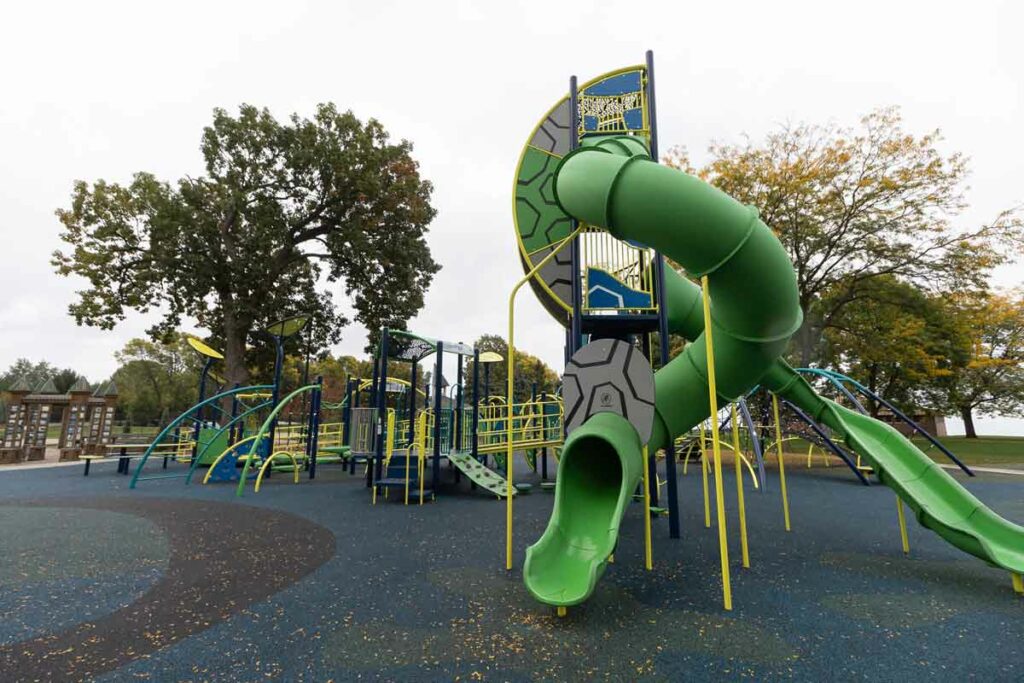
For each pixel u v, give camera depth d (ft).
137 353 188.55
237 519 24.95
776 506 29.35
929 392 92.53
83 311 73.26
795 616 12.10
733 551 18.53
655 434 18.60
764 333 15.33
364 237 86.53
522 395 166.61
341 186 86.48
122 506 28.60
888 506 29.25
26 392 65.62
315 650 10.25
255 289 81.05
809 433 40.55
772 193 64.59
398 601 13.15
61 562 17.07
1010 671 9.36
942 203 59.67
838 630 11.26
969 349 77.66
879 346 68.33
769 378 21.76
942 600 13.28
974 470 49.80
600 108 25.64
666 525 23.61
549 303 27.14
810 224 64.34
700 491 36.29
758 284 13.29
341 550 18.71
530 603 12.97
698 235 12.48
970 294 67.72
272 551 18.56
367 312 93.97
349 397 56.65
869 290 70.79
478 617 12.00
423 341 36.37
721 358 16.92
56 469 51.42
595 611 12.39
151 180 76.59
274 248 84.94
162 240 73.36
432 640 10.70
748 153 67.72
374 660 9.78
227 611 12.49
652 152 24.03
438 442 33.27
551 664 9.60
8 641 10.73
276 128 83.20
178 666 9.56
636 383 15.52
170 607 12.79
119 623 11.74
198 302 81.56
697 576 15.38
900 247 63.05
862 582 14.80
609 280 23.80
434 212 99.04
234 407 56.49
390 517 25.67
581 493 15.53
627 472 13.19
